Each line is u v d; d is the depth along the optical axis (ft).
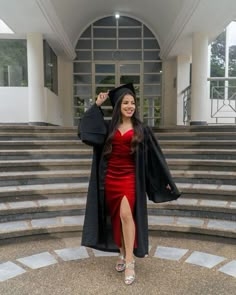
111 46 38.50
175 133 20.97
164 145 19.33
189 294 8.02
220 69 36.04
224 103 32.45
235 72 36.27
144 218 8.91
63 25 29.89
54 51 34.83
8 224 12.05
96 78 38.65
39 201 13.79
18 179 15.12
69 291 8.14
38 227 11.70
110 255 10.32
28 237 11.58
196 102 27.84
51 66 33.50
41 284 8.49
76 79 38.65
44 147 19.26
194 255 10.32
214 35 28.60
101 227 9.18
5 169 16.06
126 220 8.61
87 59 38.42
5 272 9.16
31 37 28.68
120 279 8.75
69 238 11.85
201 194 14.03
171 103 38.01
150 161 9.16
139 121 9.04
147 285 8.44
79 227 12.01
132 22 38.34
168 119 38.06
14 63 31.37
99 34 38.42
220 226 11.75
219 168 16.15
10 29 28.14
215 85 32.60
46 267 9.48
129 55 38.63
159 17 32.53
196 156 17.74
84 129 8.81
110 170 8.93
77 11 31.63
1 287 8.32
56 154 18.16
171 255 10.32
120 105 8.96
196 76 27.63
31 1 22.02
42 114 29.60
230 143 18.42
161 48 36.45
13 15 24.56
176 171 16.25
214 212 12.74
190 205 13.03
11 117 31.04
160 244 11.26
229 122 32.60
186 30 27.04
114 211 8.95
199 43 27.32
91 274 9.04
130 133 8.78
